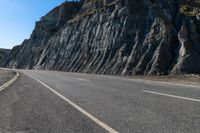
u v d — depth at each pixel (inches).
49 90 625.6
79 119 292.5
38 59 3865.7
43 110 356.5
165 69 1424.7
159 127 245.6
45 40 4101.9
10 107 385.4
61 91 595.5
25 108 375.2
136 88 631.2
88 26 2576.3
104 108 356.8
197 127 240.2
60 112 338.0
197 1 1831.9
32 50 4411.9
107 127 251.8
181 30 1507.1
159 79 1064.2
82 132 237.3
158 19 1684.3
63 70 2610.7
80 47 2556.6
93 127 253.9
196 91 547.5
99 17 2412.6
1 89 663.1
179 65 1366.9
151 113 312.5
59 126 262.7
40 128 257.4
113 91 569.3
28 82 918.4
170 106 354.0
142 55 1596.9
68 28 3093.0
